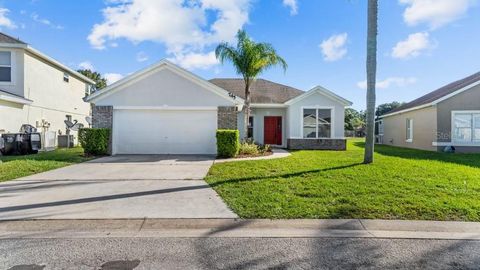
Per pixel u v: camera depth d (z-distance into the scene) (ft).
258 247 13.33
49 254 12.50
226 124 48.37
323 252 12.82
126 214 17.58
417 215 17.21
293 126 62.08
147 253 12.65
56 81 65.98
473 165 35.06
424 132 62.49
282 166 34.47
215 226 16.08
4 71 53.67
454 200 19.65
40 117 59.47
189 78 48.19
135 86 48.03
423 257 12.37
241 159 41.91
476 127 56.75
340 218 16.85
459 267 11.48
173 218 16.94
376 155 47.98
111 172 31.45
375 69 35.47
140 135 48.47
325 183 24.82
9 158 41.34
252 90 71.61
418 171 30.32
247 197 20.90
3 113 49.03
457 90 56.75
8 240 14.07
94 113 47.57
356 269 11.28
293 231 15.34
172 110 48.49
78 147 64.44
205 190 23.40
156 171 32.07
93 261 11.88
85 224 16.19
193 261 11.91
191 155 46.96
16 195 21.77
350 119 157.89
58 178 28.17
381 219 16.74
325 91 61.52
